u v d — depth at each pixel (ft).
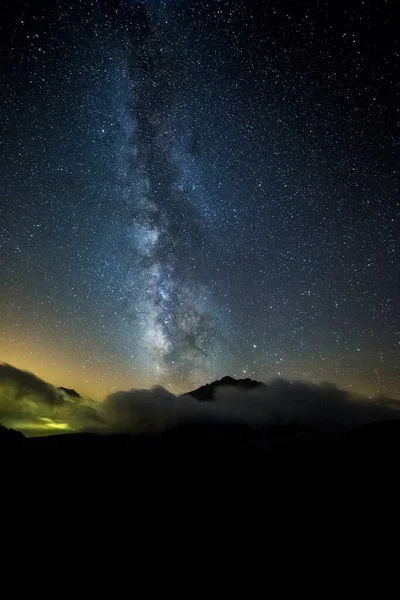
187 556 37.27
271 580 33.32
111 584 30.30
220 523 47.70
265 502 56.49
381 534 43.57
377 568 35.70
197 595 30.07
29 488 50.39
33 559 32.40
